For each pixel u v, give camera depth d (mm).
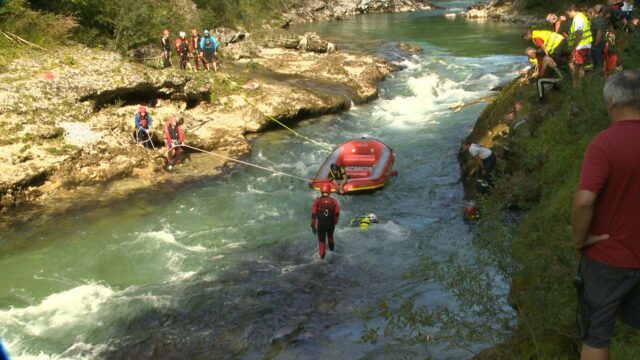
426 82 20281
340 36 32906
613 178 2889
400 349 5598
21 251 9172
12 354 6477
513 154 9969
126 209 10695
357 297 7410
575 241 3029
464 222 9570
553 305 4203
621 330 3969
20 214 10492
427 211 10258
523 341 4336
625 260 2934
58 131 12008
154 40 20875
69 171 11617
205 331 6840
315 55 23547
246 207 10711
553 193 7863
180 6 24328
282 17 41156
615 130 2904
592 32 10438
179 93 15125
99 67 14281
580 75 10148
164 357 6367
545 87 10539
